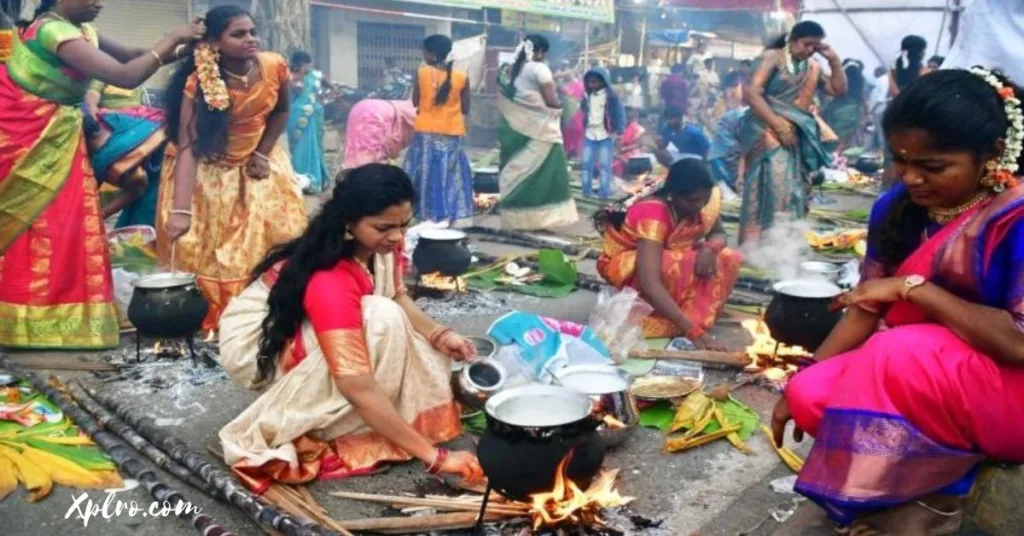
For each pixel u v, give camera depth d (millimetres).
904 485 2098
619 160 10914
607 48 17594
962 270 2152
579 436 2396
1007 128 2045
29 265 4219
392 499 2725
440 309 4953
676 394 3404
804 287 3816
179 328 3889
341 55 14688
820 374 2352
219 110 4227
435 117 7172
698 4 18375
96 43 4398
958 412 2078
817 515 2576
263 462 2756
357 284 2885
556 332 3633
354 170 2822
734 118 9469
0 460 2941
